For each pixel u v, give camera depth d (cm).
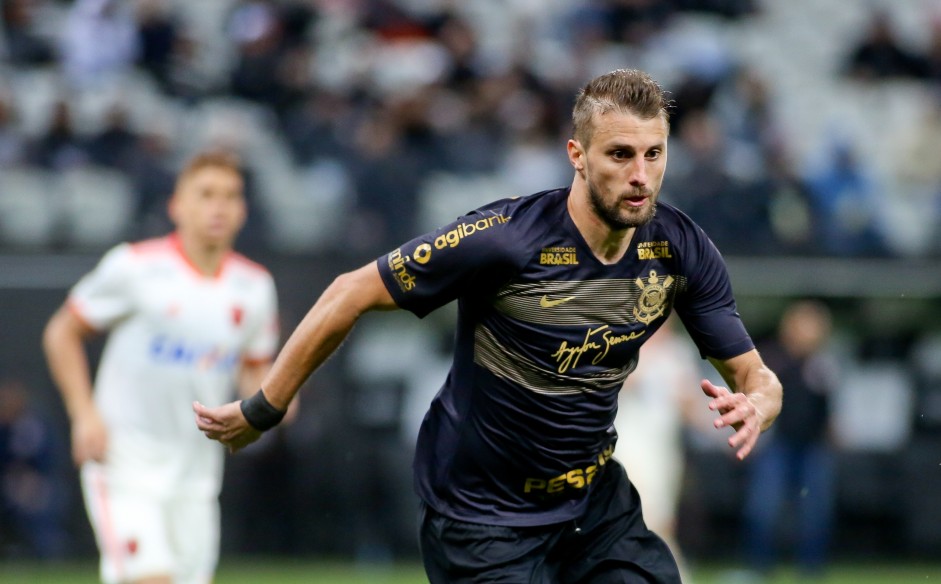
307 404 4291
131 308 2250
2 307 4197
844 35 6234
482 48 5916
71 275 4291
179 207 2294
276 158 4969
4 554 4128
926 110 5806
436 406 1597
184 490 2247
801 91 5991
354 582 3881
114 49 5459
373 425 4316
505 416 1534
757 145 5162
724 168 4756
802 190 4819
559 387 1520
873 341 4584
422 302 1504
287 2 5422
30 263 4291
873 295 4606
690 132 4838
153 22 5484
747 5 6144
